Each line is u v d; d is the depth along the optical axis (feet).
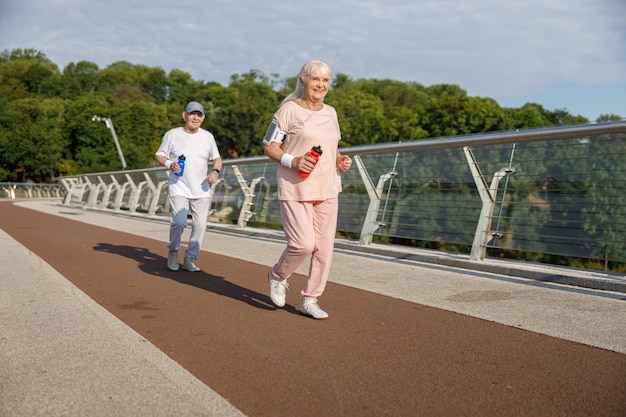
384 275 22.93
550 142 23.50
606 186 21.65
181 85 437.99
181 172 23.93
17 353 13.28
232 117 257.96
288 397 10.71
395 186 30.63
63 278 22.65
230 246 33.68
